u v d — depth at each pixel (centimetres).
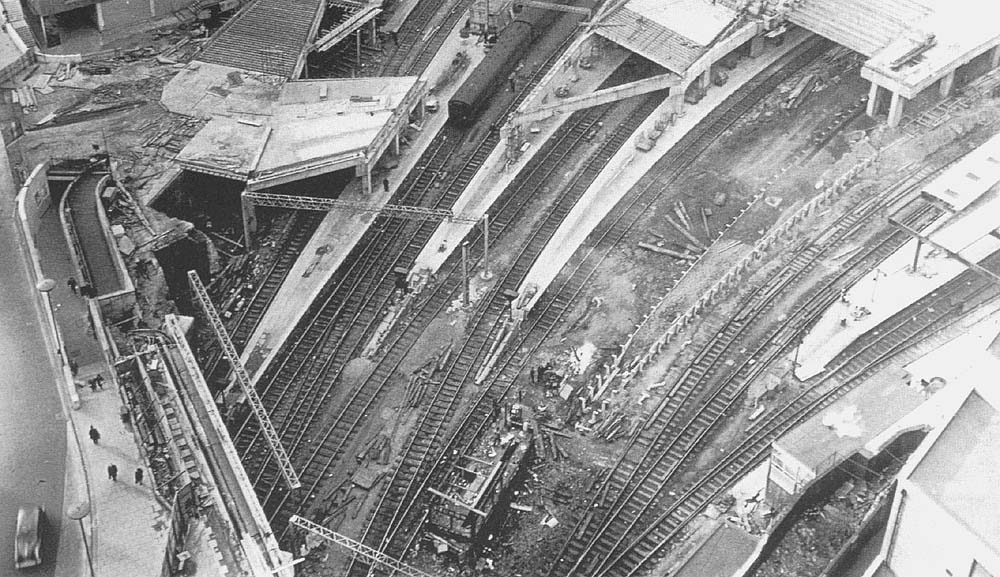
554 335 11200
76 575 8144
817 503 9388
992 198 11181
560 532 9662
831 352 10638
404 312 11400
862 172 12275
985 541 7569
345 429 10425
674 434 10269
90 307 10069
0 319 9994
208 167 11781
